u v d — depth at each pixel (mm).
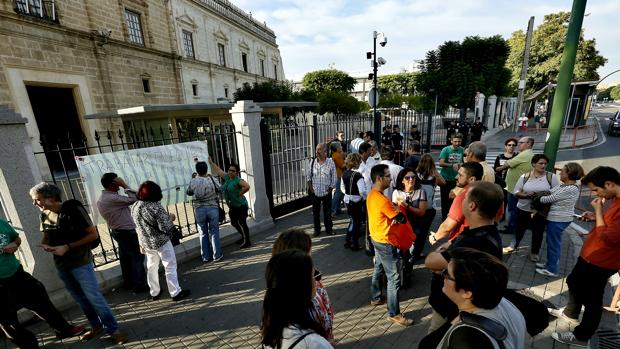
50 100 14320
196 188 4594
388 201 2947
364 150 5398
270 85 26531
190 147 5438
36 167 3535
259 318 3477
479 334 1153
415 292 3768
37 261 3537
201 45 26391
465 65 23453
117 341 3148
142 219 3551
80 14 15078
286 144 7000
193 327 3373
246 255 5047
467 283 1205
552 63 31844
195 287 4164
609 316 3139
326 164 5445
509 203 4992
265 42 39062
